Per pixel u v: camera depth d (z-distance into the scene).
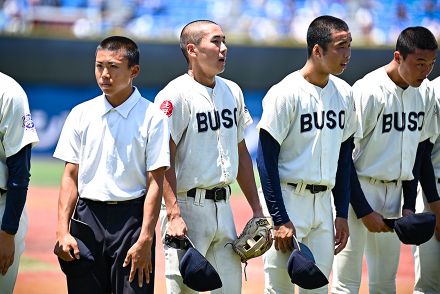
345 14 80.69
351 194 24.70
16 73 75.69
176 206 21.78
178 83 22.70
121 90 20.58
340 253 25.81
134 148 20.47
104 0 80.69
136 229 20.38
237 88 23.70
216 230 22.61
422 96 25.50
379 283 26.23
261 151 23.00
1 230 20.06
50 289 31.95
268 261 23.59
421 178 26.23
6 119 20.02
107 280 20.66
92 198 20.45
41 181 64.12
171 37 78.62
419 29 24.41
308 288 21.92
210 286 20.91
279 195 22.83
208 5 81.62
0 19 78.50
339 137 23.55
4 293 21.03
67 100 76.25
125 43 20.38
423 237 24.11
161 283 32.72
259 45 74.62
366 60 73.44
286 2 81.44
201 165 22.45
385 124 25.11
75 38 75.75
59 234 20.41
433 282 26.59
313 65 23.06
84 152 20.72
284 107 22.86
